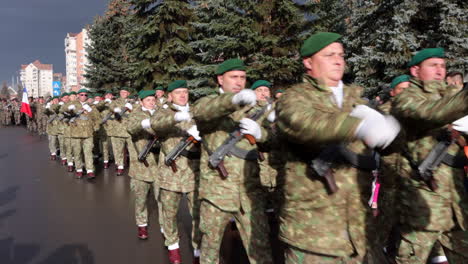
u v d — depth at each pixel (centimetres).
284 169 202
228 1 1154
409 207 279
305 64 200
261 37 1114
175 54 1622
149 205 609
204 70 1256
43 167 957
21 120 2545
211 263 295
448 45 877
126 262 379
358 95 199
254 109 361
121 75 2269
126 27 2108
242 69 295
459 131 254
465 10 838
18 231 471
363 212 192
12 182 773
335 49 190
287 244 203
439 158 257
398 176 290
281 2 1110
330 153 179
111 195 661
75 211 562
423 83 259
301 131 155
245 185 284
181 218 532
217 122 271
